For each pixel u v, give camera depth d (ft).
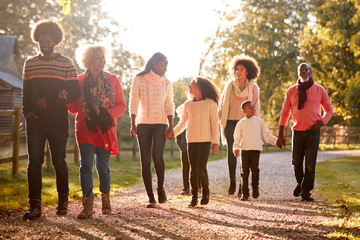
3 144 48.93
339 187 34.50
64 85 19.24
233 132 28.76
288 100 28.17
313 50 96.63
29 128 19.01
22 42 143.13
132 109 23.40
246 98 28.37
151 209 22.08
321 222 18.75
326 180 40.16
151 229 16.94
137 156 62.08
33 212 18.13
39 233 15.52
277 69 139.03
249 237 15.89
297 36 137.08
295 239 15.65
